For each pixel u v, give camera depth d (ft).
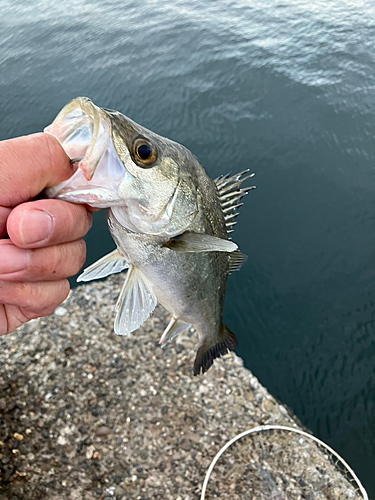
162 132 2.67
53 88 3.13
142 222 0.57
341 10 4.16
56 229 0.44
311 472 1.03
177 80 3.16
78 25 4.30
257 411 1.18
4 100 3.00
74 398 1.19
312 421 1.39
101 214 2.10
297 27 3.87
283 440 1.10
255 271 1.85
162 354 1.31
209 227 0.64
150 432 1.13
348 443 1.33
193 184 0.61
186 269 0.65
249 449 1.08
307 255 1.88
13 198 0.43
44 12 4.85
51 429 1.13
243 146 2.52
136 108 2.90
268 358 1.57
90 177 0.48
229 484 1.01
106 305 1.46
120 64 3.43
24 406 1.17
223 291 0.76
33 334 1.36
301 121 2.66
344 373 1.51
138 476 1.05
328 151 2.42
